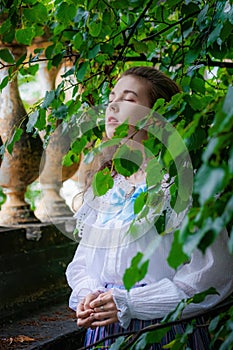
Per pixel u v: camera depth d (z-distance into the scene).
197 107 1.78
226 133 0.94
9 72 2.41
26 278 2.89
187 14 2.31
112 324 1.90
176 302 1.76
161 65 2.75
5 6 2.33
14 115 3.07
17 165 3.07
